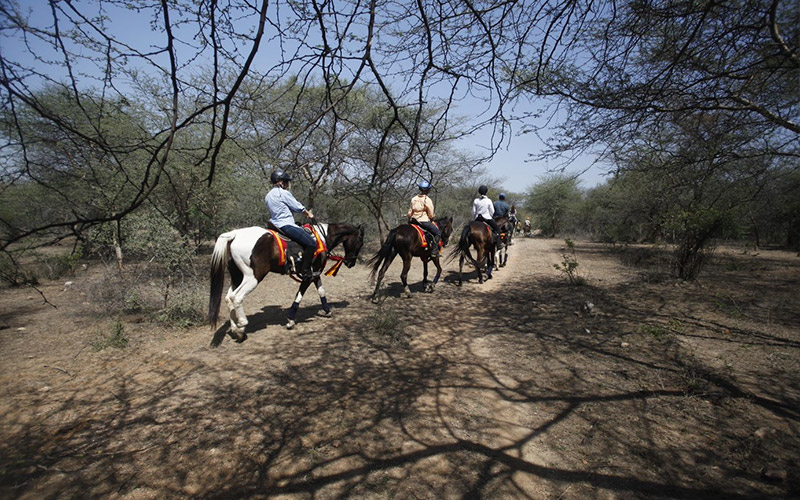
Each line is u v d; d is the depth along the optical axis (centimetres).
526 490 285
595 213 2425
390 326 637
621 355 517
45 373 479
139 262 700
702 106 411
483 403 408
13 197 648
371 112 946
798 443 328
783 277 1015
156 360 519
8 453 329
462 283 1030
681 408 386
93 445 340
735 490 280
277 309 772
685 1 321
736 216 877
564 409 392
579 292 888
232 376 473
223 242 573
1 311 727
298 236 621
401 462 317
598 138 468
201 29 192
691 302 764
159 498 280
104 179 630
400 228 837
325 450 332
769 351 511
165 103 711
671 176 617
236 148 842
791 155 483
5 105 179
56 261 1013
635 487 286
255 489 288
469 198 2412
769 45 344
